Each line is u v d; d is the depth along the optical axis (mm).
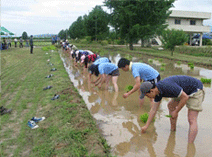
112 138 4293
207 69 12938
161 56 19922
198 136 4328
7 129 4684
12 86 8523
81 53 12555
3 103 6426
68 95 6723
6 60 17141
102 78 7617
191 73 11477
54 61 15297
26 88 8094
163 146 3979
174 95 3631
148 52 25125
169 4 28719
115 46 39156
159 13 27203
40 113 5523
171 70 12492
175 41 20656
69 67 13367
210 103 6426
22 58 18312
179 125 4875
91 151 3609
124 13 28016
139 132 4566
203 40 46688
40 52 23344
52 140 4055
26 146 3982
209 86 8609
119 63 5699
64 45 22656
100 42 42469
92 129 4477
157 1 27281
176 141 4160
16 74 11023
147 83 3762
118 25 31047
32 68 12727
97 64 7852
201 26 41594
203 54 22906
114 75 7629
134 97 7129
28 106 6121
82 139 4027
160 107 6102
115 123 5043
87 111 5461
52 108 5703
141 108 6059
